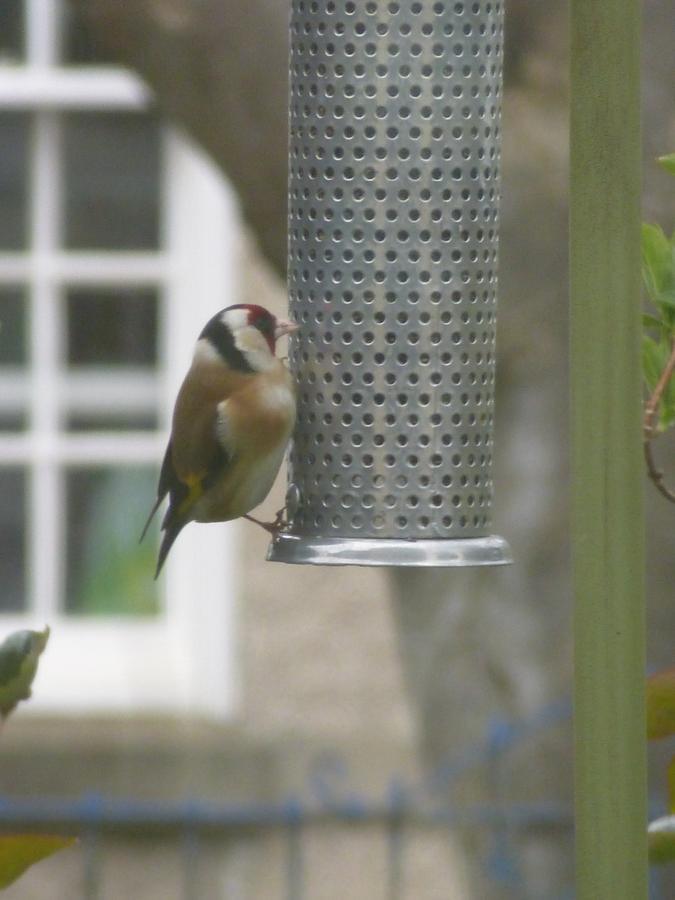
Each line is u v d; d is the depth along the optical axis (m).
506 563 7.07
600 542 5.42
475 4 7.03
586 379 5.41
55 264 15.23
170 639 15.22
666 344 5.82
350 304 7.07
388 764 14.67
